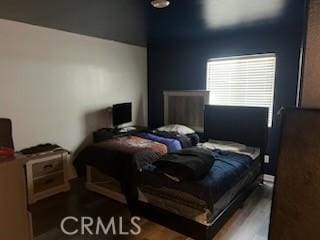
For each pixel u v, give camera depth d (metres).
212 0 2.36
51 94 3.54
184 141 3.84
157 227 2.54
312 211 0.81
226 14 2.83
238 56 3.91
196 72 4.43
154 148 3.23
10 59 3.08
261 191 3.39
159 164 2.54
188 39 4.25
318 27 0.80
